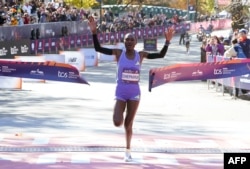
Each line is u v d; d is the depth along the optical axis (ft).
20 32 178.29
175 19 349.82
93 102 91.20
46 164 46.60
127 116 46.98
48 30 198.59
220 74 83.20
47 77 75.92
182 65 75.10
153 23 309.63
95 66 173.47
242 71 85.30
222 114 80.59
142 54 47.29
